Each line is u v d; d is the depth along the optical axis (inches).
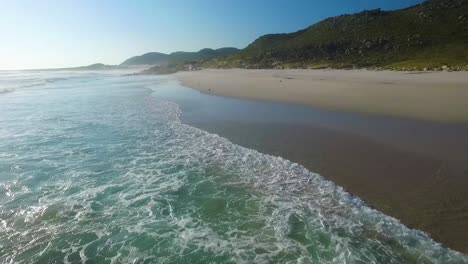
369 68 2023.9
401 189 345.4
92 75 4072.3
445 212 295.4
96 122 765.9
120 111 919.0
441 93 891.4
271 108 855.7
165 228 301.0
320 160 447.8
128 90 1593.3
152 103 1075.3
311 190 363.6
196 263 250.8
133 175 429.1
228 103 991.0
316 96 1002.7
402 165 406.3
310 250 260.5
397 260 243.8
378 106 772.6
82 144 578.6
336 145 505.4
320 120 676.7
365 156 448.8
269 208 331.0
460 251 247.4
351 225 291.6
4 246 275.9
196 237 285.4
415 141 492.1
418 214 297.3
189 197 362.3
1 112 909.8
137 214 327.3
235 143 557.6
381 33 3021.7
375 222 292.4
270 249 264.4
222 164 459.5
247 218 313.7
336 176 392.5
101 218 320.8
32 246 276.4
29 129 695.7
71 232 296.8
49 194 374.6
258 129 639.1
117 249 271.3
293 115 745.6
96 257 261.7
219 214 323.9
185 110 909.2
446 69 1487.5
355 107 784.3
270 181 394.3
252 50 4315.9
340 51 3024.1
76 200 358.9
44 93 1449.3
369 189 352.8
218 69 3607.3
